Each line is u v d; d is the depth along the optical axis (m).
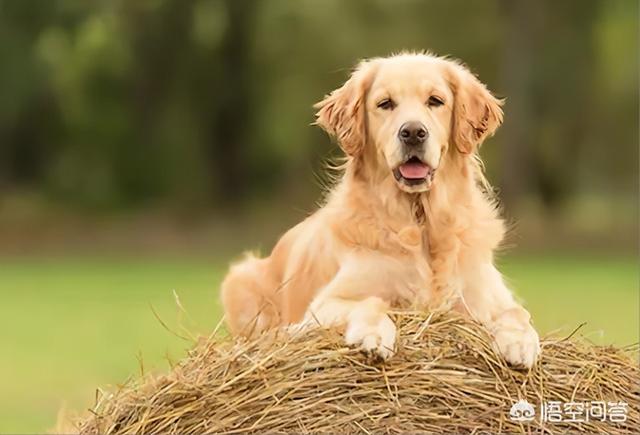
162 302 16.81
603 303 15.77
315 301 5.48
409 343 4.59
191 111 30.55
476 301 5.51
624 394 4.77
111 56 29.48
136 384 4.96
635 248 26.45
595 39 28.08
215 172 30.95
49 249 26.88
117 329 14.66
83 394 10.30
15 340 13.96
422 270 5.47
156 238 28.03
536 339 4.70
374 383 4.48
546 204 30.11
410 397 4.47
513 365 4.59
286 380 4.52
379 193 5.53
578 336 5.12
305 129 30.17
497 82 28.16
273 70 29.66
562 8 27.62
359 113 5.60
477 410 4.49
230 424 4.49
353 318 4.64
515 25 27.30
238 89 30.05
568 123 28.98
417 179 5.24
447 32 27.64
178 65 29.67
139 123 30.47
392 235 5.49
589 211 33.91
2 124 29.02
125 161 30.70
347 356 4.52
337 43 27.98
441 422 4.44
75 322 15.47
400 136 5.23
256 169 32.50
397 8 27.52
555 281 19.44
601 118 29.80
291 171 32.75
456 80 5.57
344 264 5.55
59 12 27.64
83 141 30.48
